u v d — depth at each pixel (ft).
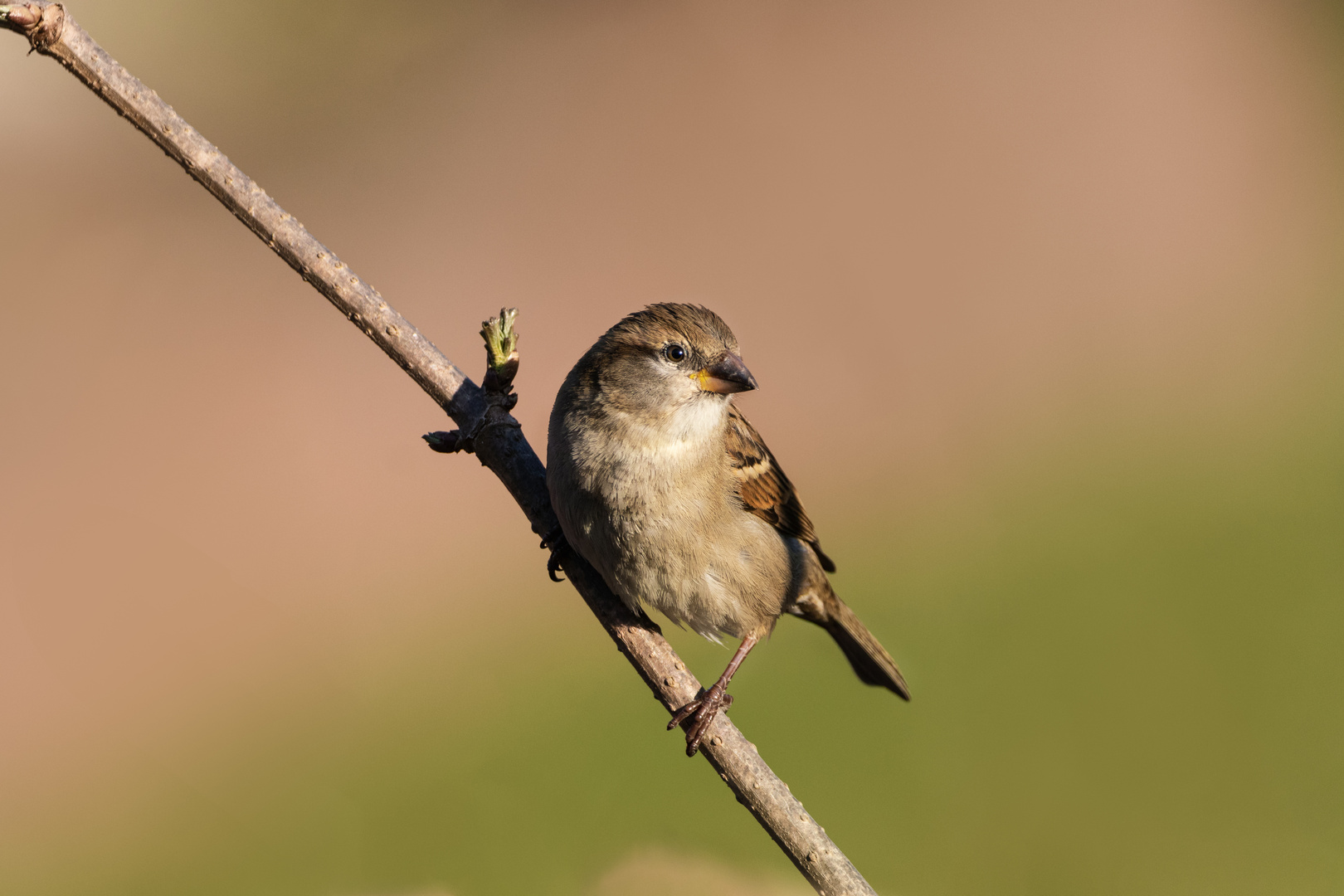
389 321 15.65
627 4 58.44
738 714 31.53
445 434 16.30
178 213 47.83
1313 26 62.49
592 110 54.19
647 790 27.55
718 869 23.84
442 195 51.29
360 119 52.90
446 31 56.44
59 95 49.29
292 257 15.28
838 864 13.80
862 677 23.91
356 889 25.14
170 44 52.24
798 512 20.11
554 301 48.26
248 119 51.67
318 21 54.39
